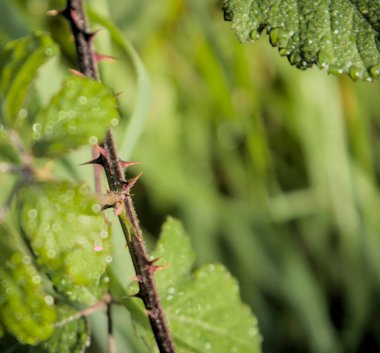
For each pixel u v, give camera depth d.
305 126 1.15
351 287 1.18
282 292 1.17
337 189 1.16
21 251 0.43
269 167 1.17
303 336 1.19
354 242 1.16
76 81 0.45
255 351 0.58
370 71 0.48
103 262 0.44
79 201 0.44
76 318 0.53
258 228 1.17
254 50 1.13
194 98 1.14
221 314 0.58
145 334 0.55
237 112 1.09
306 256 1.22
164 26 1.07
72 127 0.44
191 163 1.16
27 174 0.44
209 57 1.07
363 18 0.48
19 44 0.45
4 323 0.43
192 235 1.13
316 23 0.48
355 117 1.16
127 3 1.03
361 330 1.18
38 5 0.99
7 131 0.44
